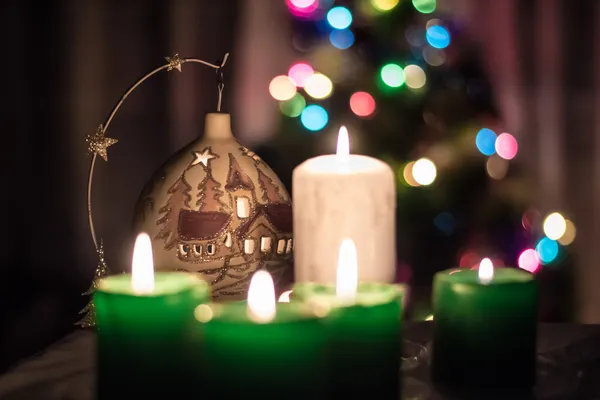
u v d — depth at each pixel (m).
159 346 0.58
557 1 1.58
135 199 1.61
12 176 1.59
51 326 1.55
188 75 1.60
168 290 0.59
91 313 0.76
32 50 1.58
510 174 1.48
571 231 1.50
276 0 1.63
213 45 1.60
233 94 1.62
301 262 0.73
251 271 0.74
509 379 0.63
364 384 0.59
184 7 1.58
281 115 1.48
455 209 1.38
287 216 0.76
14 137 1.58
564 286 1.60
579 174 1.60
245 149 0.77
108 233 1.62
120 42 1.58
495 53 1.62
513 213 1.43
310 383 0.55
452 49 1.38
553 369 0.68
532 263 1.41
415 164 1.29
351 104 1.35
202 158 0.75
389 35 1.36
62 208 1.61
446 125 1.35
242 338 0.54
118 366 0.58
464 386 0.64
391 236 0.74
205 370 0.56
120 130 1.60
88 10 1.57
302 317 0.55
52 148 1.60
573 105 1.60
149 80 1.58
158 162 1.60
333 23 1.34
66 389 0.66
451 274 0.66
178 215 0.73
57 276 1.61
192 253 0.73
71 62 1.58
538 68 1.60
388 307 0.60
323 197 0.72
